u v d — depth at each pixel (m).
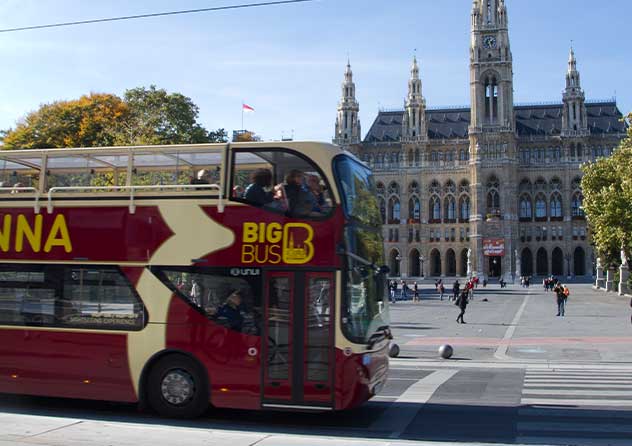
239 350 14.24
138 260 15.00
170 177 15.58
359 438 13.02
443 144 166.25
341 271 13.91
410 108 168.00
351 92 173.38
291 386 13.91
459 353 29.83
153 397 14.80
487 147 157.50
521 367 25.05
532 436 13.24
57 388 15.23
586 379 21.42
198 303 14.59
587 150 160.00
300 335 13.96
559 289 54.31
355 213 14.71
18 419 14.19
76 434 12.70
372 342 14.45
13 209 15.91
